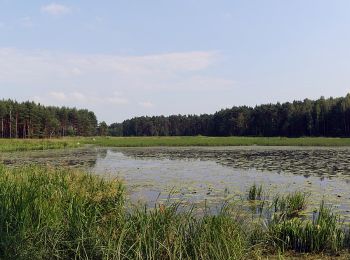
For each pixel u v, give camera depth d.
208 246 6.17
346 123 88.12
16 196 7.57
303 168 23.17
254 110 121.31
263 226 8.55
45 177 10.82
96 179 13.28
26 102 93.50
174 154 38.47
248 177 18.80
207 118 146.75
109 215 7.86
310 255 7.20
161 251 6.22
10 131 88.38
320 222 7.91
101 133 143.12
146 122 159.75
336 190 14.57
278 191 14.34
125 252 6.08
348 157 32.28
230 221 7.12
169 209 7.12
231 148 50.91
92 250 6.14
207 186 15.68
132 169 22.83
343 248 7.53
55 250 6.16
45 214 7.04
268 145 60.09
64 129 115.25
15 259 5.95
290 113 104.56
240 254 6.27
